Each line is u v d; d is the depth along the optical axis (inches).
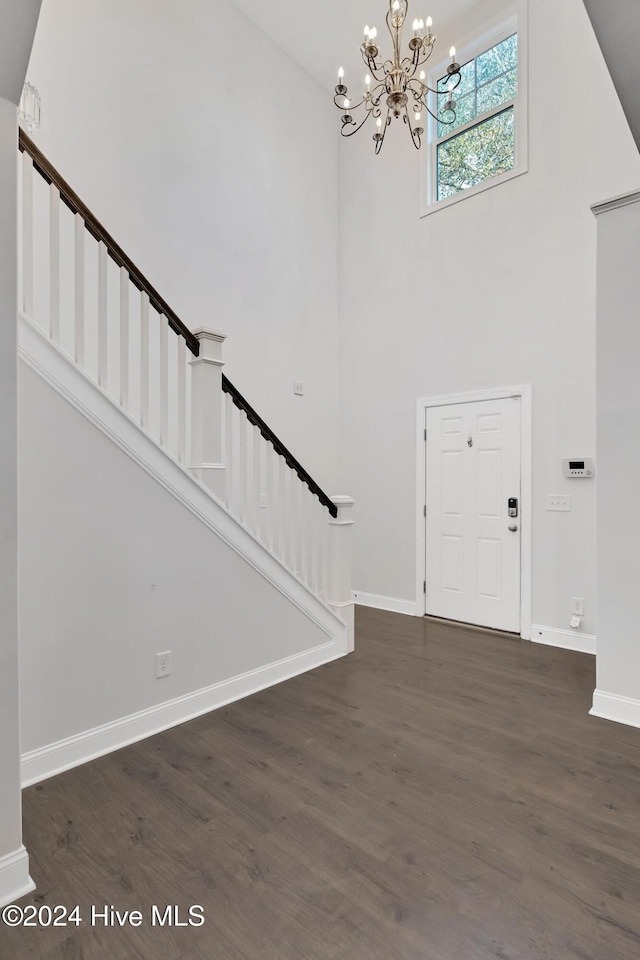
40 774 83.0
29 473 81.7
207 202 163.0
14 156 60.7
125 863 64.7
